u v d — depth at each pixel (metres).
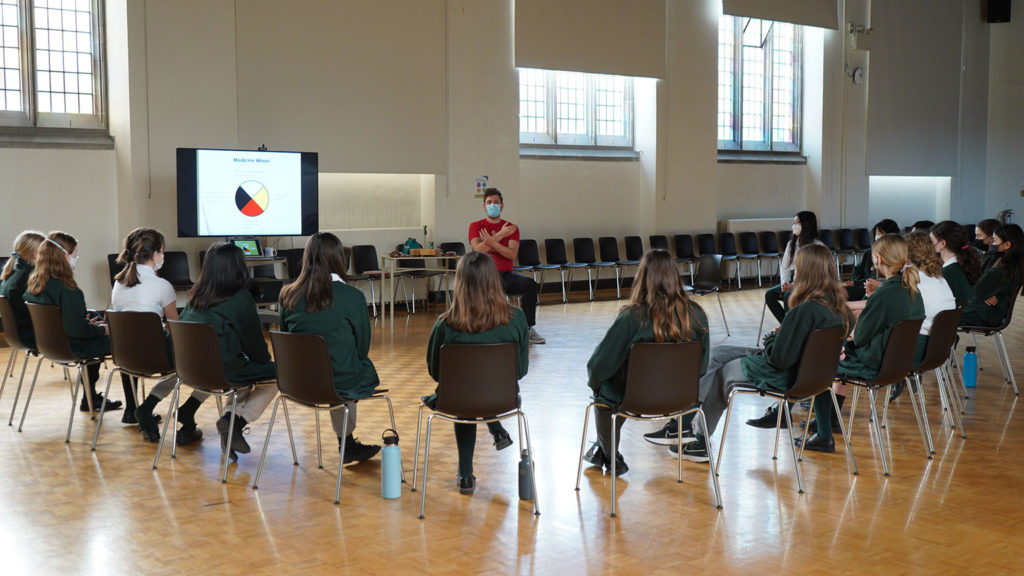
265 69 9.65
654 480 4.29
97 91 9.15
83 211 8.97
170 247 9.12
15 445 4.86
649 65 12.73
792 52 15.02
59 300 4.98
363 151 10.37
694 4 13.16
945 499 3.99
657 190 13.14
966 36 16.34
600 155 12.96
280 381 4.08
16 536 3.52
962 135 16.52
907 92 15.63
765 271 14.51
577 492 4.09
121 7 8.78
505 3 11.33
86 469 4.42
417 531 3.59
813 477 4.33
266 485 4.18
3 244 8.55
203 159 8.73
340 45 10.12
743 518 3.75
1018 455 4.73
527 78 12.40
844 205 15.22
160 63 8.93
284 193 9.23
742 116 14.58
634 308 3.96
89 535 3.53
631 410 3.92
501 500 3.98
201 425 5.29
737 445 4.91
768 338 4.46
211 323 4.35
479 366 3.74
